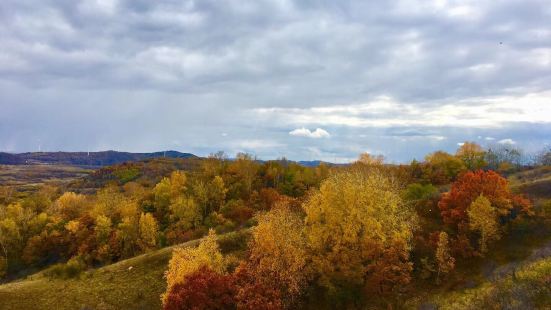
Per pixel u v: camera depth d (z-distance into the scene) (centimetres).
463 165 11550
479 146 12900
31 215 11019
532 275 4066
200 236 8588
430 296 5112
